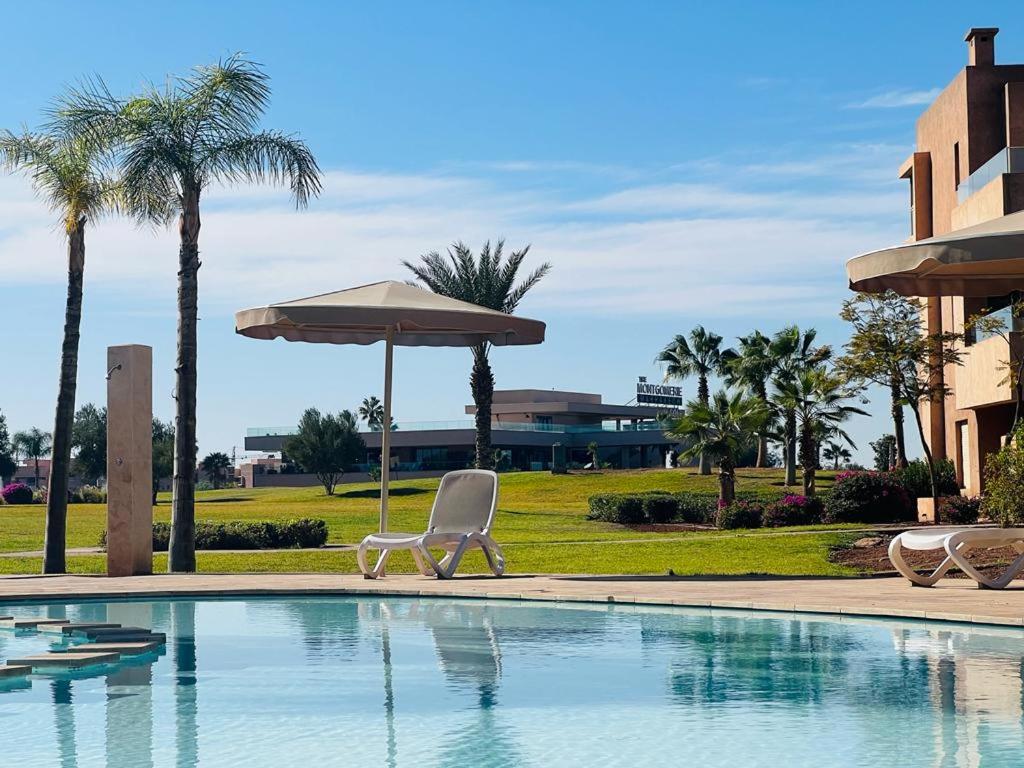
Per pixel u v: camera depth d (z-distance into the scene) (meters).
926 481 31.94
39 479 130.50
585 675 7.93
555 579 15.09
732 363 52.25
